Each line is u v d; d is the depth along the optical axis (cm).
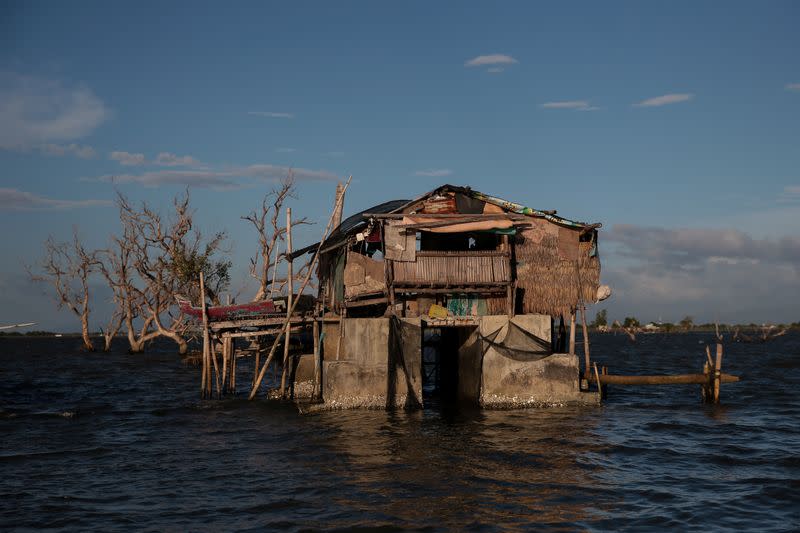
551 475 1878
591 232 2919
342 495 1700
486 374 2761
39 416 2975
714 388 3206
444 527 1480
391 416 2650
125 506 1644
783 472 1947
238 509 1611
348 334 2719
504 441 2266
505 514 1561
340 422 2559
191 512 1592
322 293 3578
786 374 5275
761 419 2830
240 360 6538
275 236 5138
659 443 2300
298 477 1872
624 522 1520
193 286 5594
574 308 2903
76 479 1886
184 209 5794
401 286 2772
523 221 2839
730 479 1869
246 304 3181
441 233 3114
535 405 2777
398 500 1658
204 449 2248
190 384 4412
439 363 3769
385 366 2709
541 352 2777
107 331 8625
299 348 3591
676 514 1573
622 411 2958
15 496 1727
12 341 18375
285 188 5128
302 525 1496
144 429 2639
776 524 1517
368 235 2906
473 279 2794
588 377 3005
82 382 4616
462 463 1991
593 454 2116
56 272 7638
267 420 2758
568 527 1486
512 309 2794
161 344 11538
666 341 14925
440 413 2750
